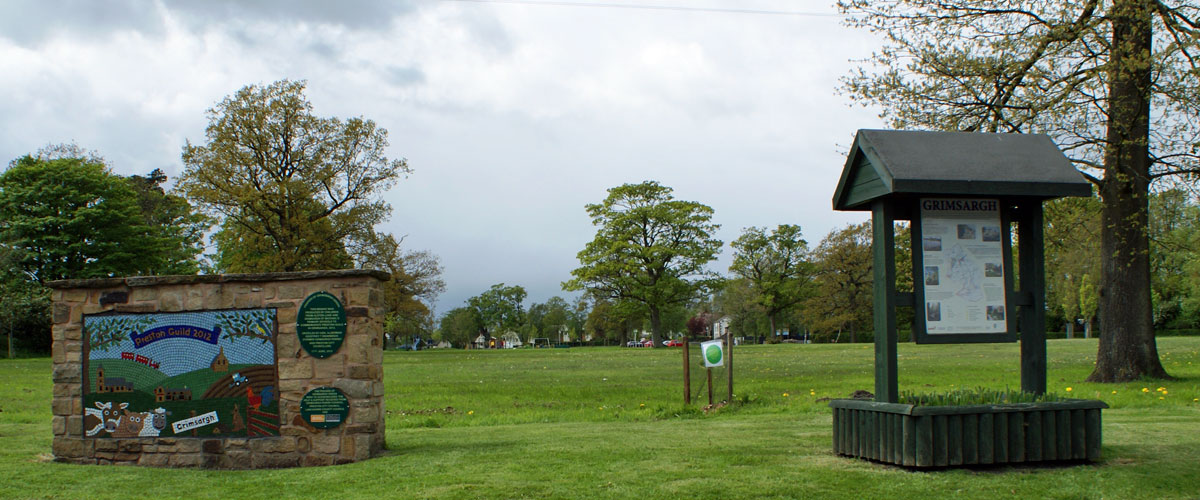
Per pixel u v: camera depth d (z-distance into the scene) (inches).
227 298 371.2
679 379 1019.3
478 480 299.3
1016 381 815.1
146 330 376.5
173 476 335.3
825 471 307.3
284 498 281.4
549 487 285.6
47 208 2265.0
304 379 362.9
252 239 1856.5
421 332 3914.9
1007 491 277.1
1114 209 754.2
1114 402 573.6
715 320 4520.2
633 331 5447.8
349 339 362.3
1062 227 822.5
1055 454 314.5
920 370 1028.5
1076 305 2851.9
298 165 1919.3
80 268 2306.8
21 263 2199.8
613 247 2775.6
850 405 335.6
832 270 3038.9
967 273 331.0
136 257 2396.7
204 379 370.0
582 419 565.3
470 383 998.4
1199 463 319.6
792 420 500.1
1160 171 748.0
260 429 364.5
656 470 313.6
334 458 358.6
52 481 322.7
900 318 2544.3
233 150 1829.5
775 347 2405.3
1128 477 295.3
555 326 6422.2
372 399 363.3
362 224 1968.5
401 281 2230.6
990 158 329.4
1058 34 692.7
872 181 329.4
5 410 682.2
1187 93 674.8
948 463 305.1
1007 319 332.8
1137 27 691.4
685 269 2883.9
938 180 311.7
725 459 336.2
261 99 1863.9
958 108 753.0
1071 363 1099.9
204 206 1823.3
